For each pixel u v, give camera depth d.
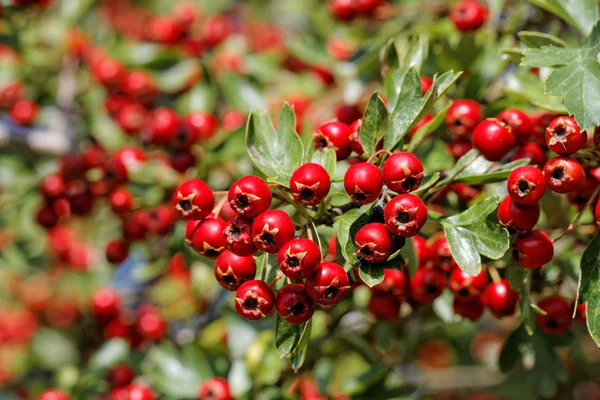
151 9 0.81
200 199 0.37
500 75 0.46
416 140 0.39
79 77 0.60
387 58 0.41
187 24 0.59
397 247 0.36
